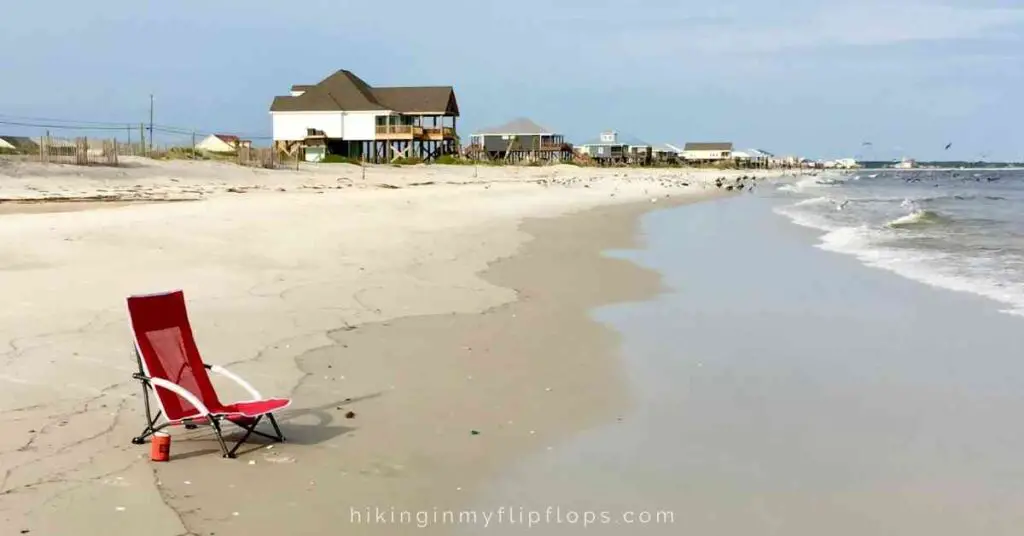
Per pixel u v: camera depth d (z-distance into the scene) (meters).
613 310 11.75
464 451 6.19
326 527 4.83
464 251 17.23
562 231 23.30
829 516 5.25
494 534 4.89
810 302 12.49
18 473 5.25
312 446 6.14
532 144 97.88
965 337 10.14
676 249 19.58
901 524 5.14
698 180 82.62
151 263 12.79
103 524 4.65
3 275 11.23
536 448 6.31
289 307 10.59
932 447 6.48
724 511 5.30
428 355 8.84
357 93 67.25
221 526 4.75
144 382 5.96
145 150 40.28
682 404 7.48
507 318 10.91
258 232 17.12
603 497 5.48
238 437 6.26
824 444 6.53
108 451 5.73
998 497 5.54
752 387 8.06
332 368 8.18
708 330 10.55
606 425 6.88
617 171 95.38
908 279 14.62
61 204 21.84
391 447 6.20
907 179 108.75
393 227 20.61
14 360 7.51
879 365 8.88
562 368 8.58
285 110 65.88
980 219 28.73
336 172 46.19
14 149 36.31
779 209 36.78
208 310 10.08
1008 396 7.78
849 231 24.42
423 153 71.56
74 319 9.04
